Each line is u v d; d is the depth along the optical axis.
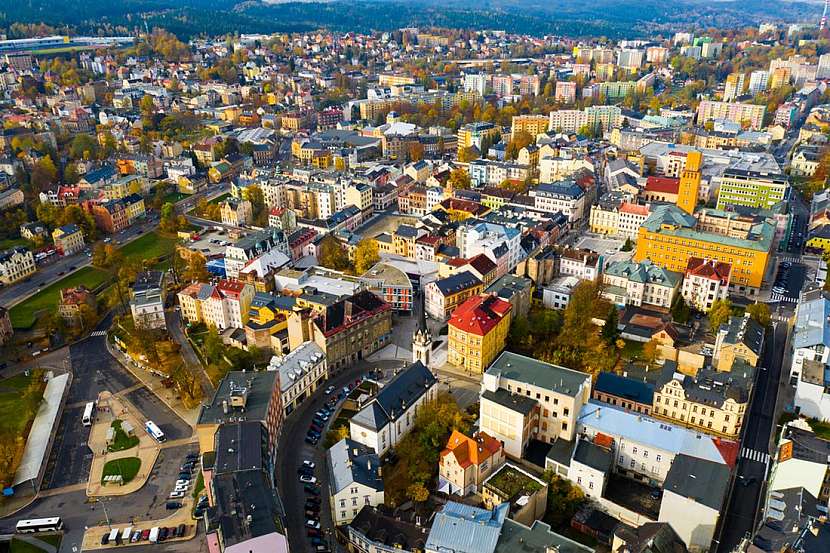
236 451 198.12
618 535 177.00
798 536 164.75
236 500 177.75
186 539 197.88
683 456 193.75
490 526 174.50
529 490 195.12
